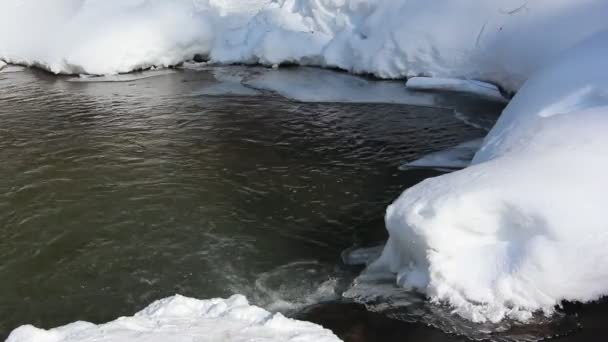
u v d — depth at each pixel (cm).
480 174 408
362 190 599
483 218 376
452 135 744
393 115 827
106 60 1101
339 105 880
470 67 916
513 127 531
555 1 835
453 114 820
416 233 385
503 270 366
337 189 603
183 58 1167
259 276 461
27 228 532
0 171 650
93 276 465
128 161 679
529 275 357
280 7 1177
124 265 479
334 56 1073
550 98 535
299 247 500
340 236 516
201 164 668
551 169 387
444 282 378
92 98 948
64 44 1126
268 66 1126
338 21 1097
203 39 1173
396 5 1005
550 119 466
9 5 1224
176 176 636
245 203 575
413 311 385
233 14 1216
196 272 468
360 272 459
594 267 351
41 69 1166
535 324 354
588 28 795
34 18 1196
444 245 379
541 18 837
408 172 639
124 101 927
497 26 882
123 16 1143
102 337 313
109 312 424
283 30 1129
